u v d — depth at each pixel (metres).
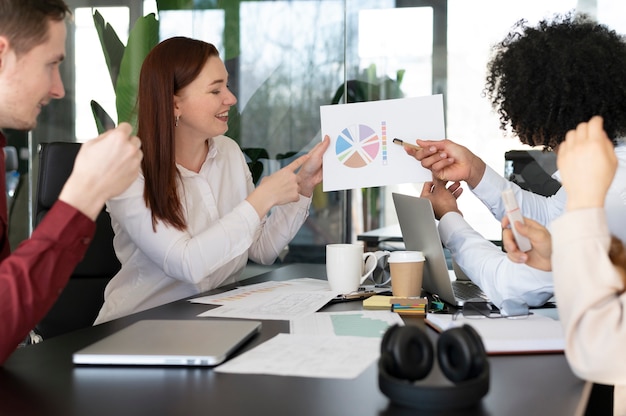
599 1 3.35
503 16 3.49
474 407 0.87
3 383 0.99
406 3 3.61
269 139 3.84
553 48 1.59
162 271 2.00
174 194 1.86
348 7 3.70
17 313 1.08
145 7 3.93
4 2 1.19
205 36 3.88
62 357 1.12
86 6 3.97
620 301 0.91
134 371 1.04
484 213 3.52
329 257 1.70
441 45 3.59
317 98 3.77
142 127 1.90
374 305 1.51
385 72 3.67
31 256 1.10
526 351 1.12
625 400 1.41
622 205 1.37
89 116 4.01
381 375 0.90
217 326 1.27
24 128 1.29
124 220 1.84
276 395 0.92
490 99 1.84
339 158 1.81
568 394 0.92
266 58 3.81
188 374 1.02
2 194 1.38
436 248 1.57
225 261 1.83
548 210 1.94
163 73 1.91
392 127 1.79
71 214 1.13
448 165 1.80
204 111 1.99
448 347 0.90
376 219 3.70
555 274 0.96
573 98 1.56
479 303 1.52
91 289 2.18
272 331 1.29
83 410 0.88
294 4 3.76
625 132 1.54
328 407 0.87
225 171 2.24
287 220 2.19
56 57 1.27
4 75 1.22
